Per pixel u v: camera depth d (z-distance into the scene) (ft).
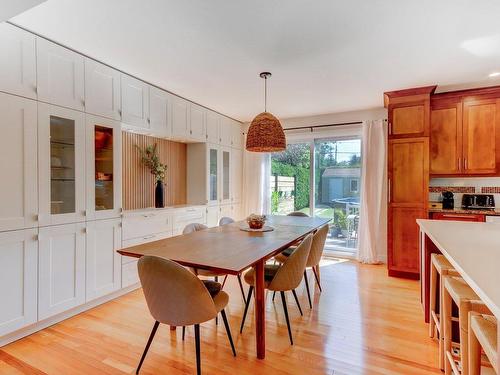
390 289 10.63
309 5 6.10
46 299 7.61
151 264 5.27
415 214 11.62
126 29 7.09
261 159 17.17
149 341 5.92
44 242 7.55
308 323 8.05
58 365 6.20
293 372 5.98
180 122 12.55
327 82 10.77
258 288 6.40
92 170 8.77
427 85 11.11
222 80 10.57
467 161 11.49
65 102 8.01
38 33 7.29
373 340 7.17
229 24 6.85
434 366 6.14
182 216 12.70
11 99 6.87
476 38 7.47
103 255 9.16
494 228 7.26
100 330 7.68
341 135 15.37
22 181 7.09
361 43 7.75
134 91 10.23
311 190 16.25
